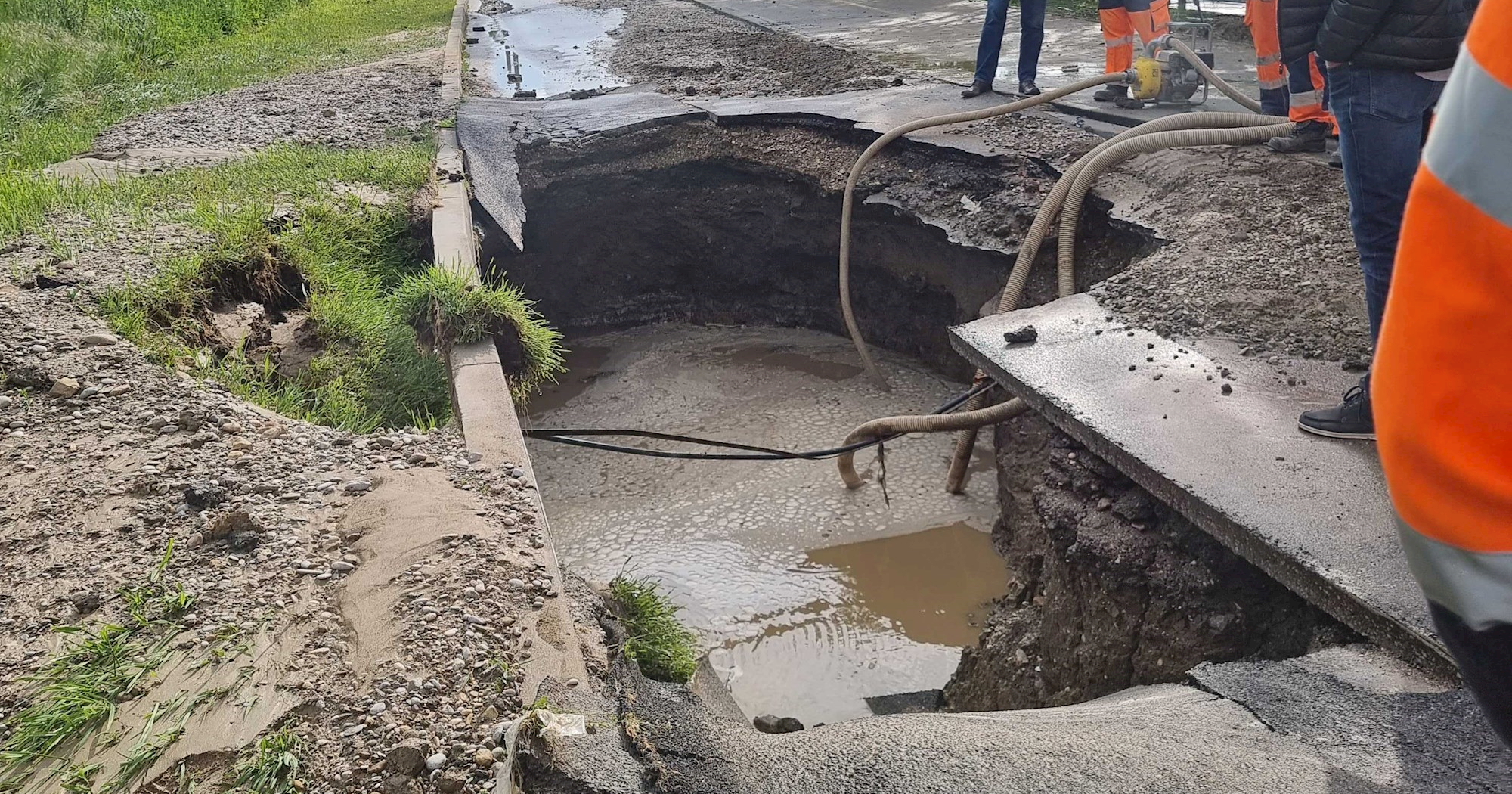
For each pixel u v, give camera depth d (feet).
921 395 30.63
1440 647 10.09
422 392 19.16
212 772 8.87
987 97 33.30
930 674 21.07
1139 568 14.52
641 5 67.26
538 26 61.46
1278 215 20.71
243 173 27.61
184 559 11.71
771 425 30.09
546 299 35.94
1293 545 11.89
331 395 18.37
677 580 24.08
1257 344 16.76
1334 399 15.03
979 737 9.25
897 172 30.30
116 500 12.87
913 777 8.42
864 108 33.32
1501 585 4.19
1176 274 19.38
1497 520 4.16
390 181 27.63
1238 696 10.42
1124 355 17.03
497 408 15.52
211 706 9.54
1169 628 14.11
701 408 31.45
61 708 9.41
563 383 34.22
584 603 11.42
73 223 22.77
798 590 23.56
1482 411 4.11
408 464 13.74
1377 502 12.59
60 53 43.32
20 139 33.37
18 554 11.85
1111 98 30.71
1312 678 10.54
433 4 74.38
